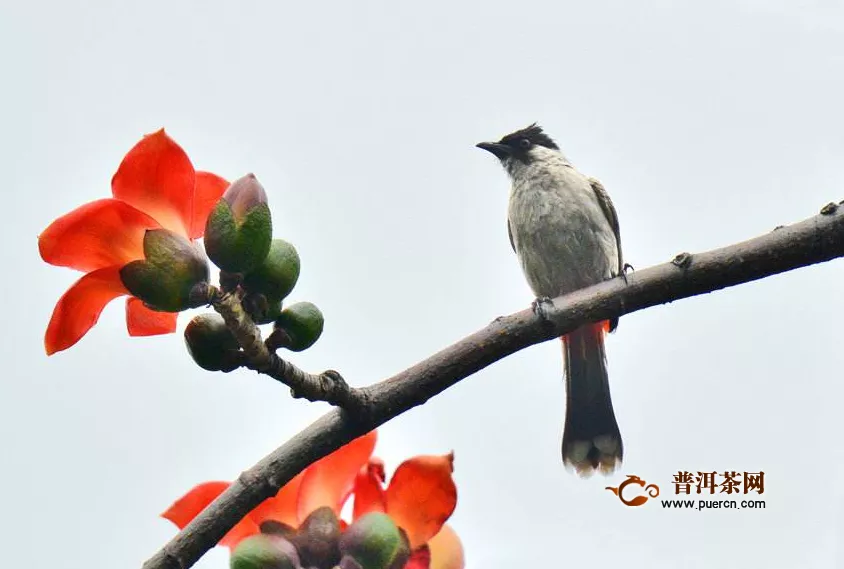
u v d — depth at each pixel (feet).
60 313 11.99
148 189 12.22
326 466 12.26
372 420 13.55
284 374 12.82
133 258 12.11
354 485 12.13
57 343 12.02
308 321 12.73
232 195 12.30
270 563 11.41
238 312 12.22
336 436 13.20
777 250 15.11
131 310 13.17
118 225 12.06
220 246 12.08
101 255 12.08
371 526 11.52
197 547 12.20
